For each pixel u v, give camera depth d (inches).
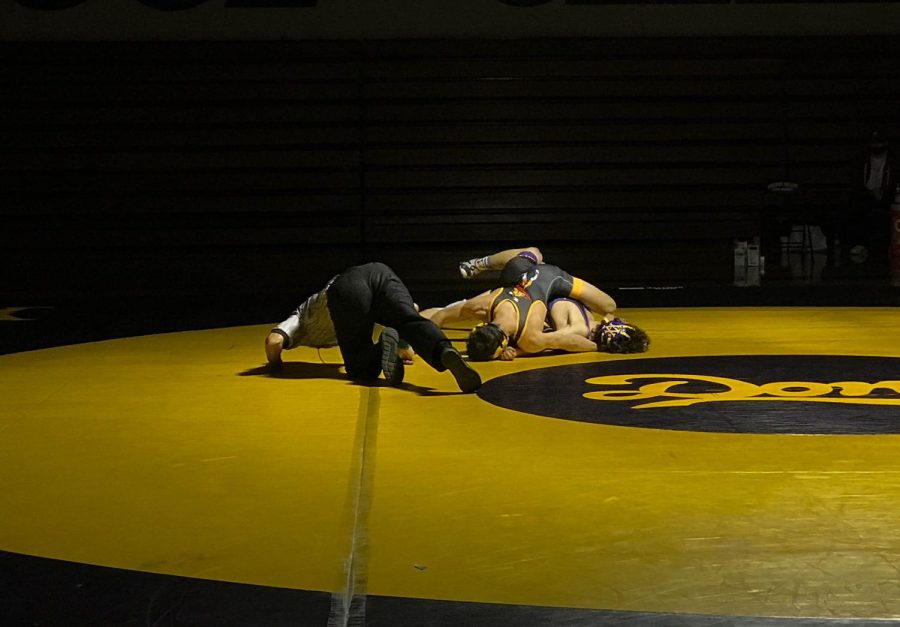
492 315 210.1
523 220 494.9
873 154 482.3
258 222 486.6
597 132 496.7
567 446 134.6
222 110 489.4
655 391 171.2
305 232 488.1
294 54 491.8
